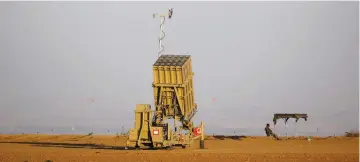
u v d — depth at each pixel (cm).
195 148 4822
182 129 4797
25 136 7225
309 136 6538
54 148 4812
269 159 3562
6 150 4466
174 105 4694
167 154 3919
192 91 4938
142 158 3638
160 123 4700
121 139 6619
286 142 5725
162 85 4650
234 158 3628
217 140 5994
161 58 4744
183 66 4619
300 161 3456
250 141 5834
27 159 3612
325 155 3809
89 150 4434
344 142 5700
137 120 4566
